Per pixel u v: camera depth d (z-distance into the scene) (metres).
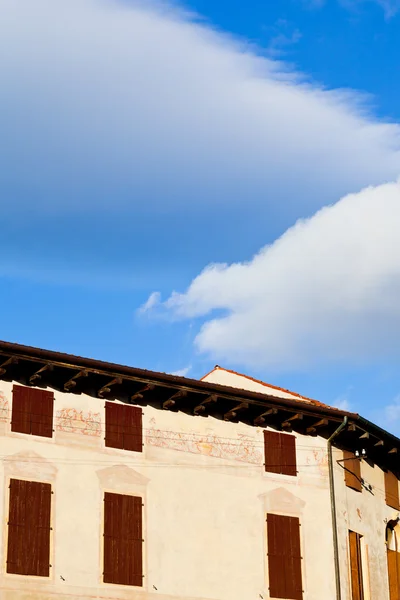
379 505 46.19
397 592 45.62
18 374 37.94
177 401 40.56
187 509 39.94
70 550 37.06
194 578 39.28
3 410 37.28
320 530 42.69
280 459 42.72
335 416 43.66
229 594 39.81
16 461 36.97
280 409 42.50
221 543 40.25
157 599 38.28
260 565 40.78
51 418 38.12
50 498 37.22
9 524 36.19
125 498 38.75
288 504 42.28
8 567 35.78
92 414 38.97
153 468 39.69
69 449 38.09
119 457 39.06
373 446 45.94
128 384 39.59
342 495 43.97
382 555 45.41
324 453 43.91
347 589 42.59
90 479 38.22
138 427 39.88
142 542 38.59
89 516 37.78
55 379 38.56
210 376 49.66
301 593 41.31
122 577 37.78
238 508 41.03
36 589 36.03
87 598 36.88
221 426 41.81
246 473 41.72
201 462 40.81
